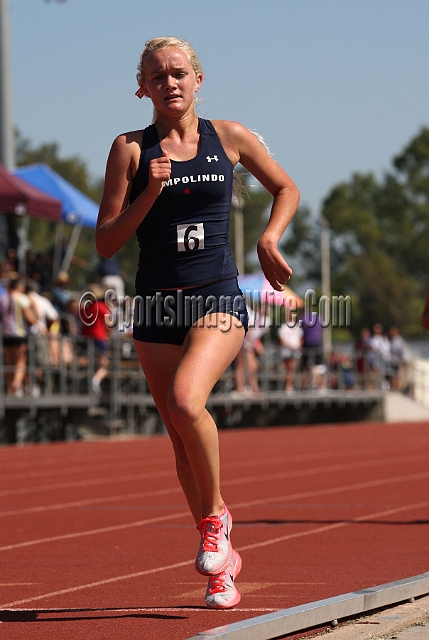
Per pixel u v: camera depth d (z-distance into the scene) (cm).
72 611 764
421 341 9544
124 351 3153
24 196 3384
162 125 725
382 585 765
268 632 640
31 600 811
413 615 729
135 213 690
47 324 2916
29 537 1177
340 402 4222
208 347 696
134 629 695
